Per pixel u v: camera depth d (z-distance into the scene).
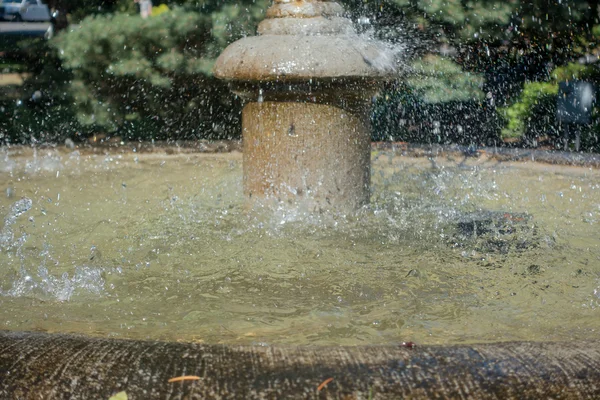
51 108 9.38
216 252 3.91
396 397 1.63
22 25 18.06
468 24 8.71
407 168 6.20
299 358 1.76
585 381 1.69
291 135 4.20
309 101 4.14
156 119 9.52
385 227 4.33
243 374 1.68
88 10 9.66
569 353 1.80
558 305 3.14
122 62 8.34
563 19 8.64
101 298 3.22
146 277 3.52
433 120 9.62
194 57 8.69
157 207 4.96
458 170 6.11
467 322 2.93
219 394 1.62
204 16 8.43
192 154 6.88
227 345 1.85
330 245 4.00
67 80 9.08
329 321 2.94
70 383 1.66
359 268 3.65
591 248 4.02
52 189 5.59
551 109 8.82
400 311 3.07
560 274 3.57
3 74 11.61
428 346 1.86
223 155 6.86
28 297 3.23
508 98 9.50
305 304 3.16
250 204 4.40
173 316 2.99
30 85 9.36
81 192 5.48
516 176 5.91
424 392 1.64
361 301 3.20
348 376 1.68
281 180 4.28
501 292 3.32
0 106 9.32
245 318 2.97
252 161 4.34
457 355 1.78
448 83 8.97
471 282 3.46
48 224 4.54
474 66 9.61
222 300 3.21
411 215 4.62
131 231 4.36
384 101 9.69
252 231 4.24
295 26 4.09
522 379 1.69
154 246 4.03
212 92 9.52
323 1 4.22
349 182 4.35
